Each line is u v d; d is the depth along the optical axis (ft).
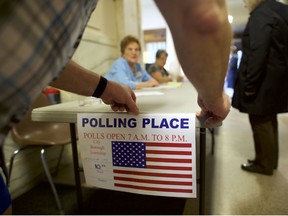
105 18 8.13
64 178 5.04
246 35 4.67
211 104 1.13
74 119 2.20
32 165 4.71
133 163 2.02
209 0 0.67
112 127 2.02
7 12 0.57
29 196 4.31
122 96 1.86
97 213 3.66
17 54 0.61
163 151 1.91
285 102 4.70
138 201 3.99
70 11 0.72
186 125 1.81
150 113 1.89
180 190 1.95
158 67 7.63
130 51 6.53
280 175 4.90
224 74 0.88
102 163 2.13
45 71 0.71
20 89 0.65
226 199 4.00
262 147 4.88
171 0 0.68
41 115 2.34
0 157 1.23
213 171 5.14
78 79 1.73
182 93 3.76
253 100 4.73
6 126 0.66
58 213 3.73
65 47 0.77
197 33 0.71
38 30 0.64
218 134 8.07
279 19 4.29
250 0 4.59
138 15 10.57
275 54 4.43
